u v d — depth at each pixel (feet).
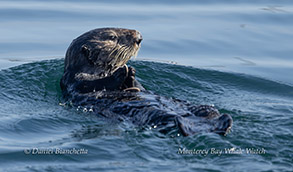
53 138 70.64
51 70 106.83
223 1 169.07
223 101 93.15
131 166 59.57
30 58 118.62
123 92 83.46
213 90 100.89
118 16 147.33
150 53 124.26
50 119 77.87
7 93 93.15
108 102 79.87
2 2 161.48
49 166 60.59
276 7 161.58
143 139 67.31
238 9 159.22
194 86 102.32
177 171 57.31
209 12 155.94
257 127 73.15
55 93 95.40
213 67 116.57
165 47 128.06
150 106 75.25
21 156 63.82
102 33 89.10
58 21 142.20
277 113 83.46
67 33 132.57
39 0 165.68
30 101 89.92
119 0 168.35
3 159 63.05
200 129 67.87
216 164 59.47
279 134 69.87
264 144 65.67
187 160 61.21
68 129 74.49
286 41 133.39
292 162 60.18
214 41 132.87
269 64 119.65
